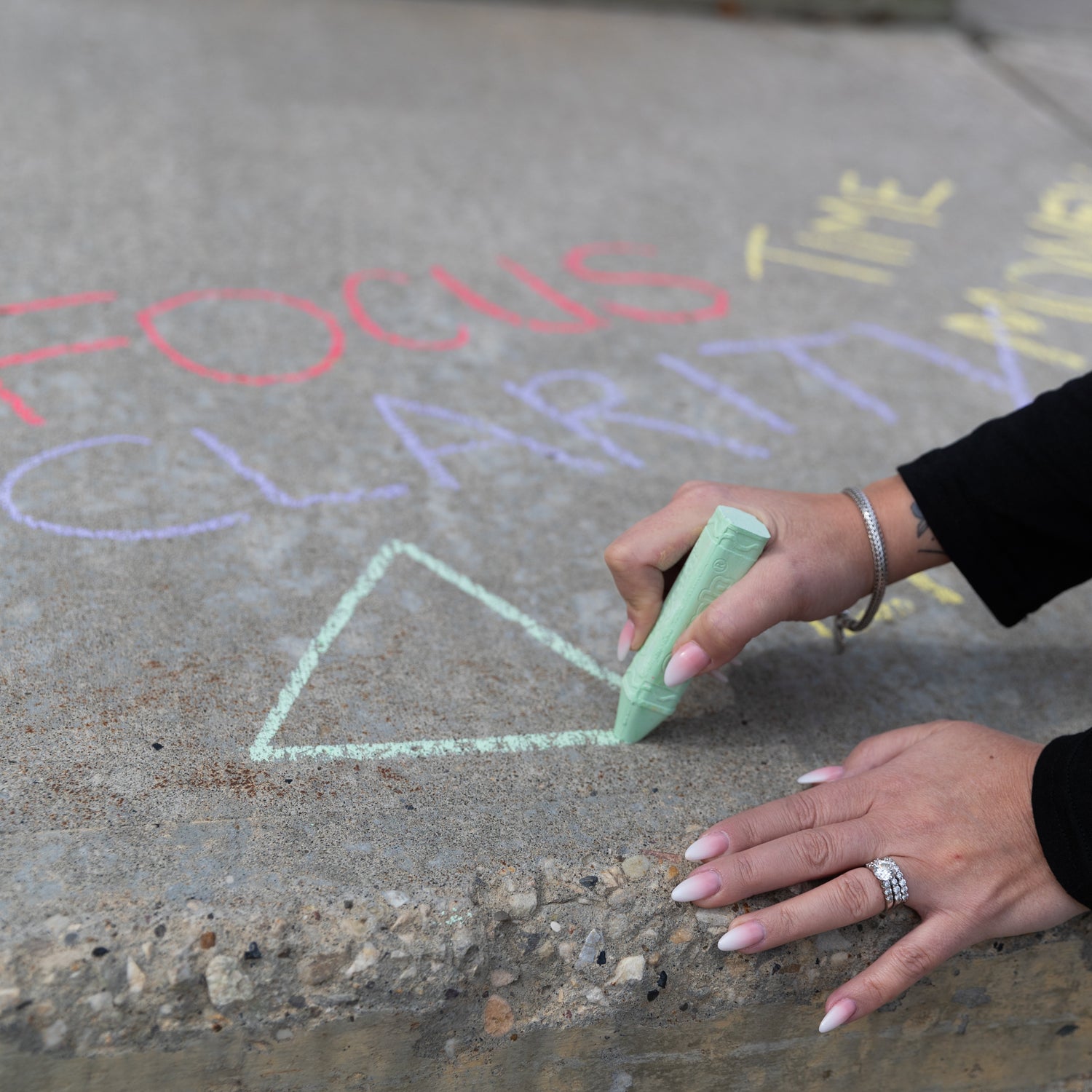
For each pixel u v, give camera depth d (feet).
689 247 8.29
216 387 6.01
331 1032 3.66
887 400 6.87
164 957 3.43
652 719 4.24
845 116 11.24
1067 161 10.94
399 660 4.58
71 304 6.46
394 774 4.09
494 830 3.93
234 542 5.01
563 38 12.17
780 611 3.91
